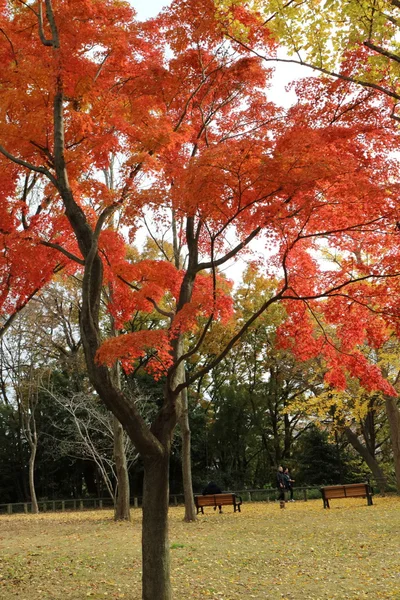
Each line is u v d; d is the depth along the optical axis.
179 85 9.43
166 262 9.55
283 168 6.38
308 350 8.87
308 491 29.30
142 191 7.34
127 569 9.51
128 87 9.16
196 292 9.02
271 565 9.52
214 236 7.54
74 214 7.82
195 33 8.99
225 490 32.88
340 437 35.28
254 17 8.68
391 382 22.14
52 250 9.66
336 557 9.88
